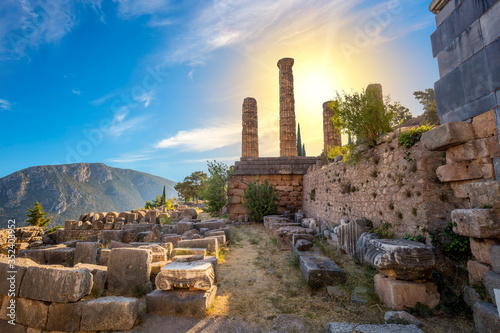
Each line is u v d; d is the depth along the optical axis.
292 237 9.44
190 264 5.29
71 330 4.04
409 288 4.26
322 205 13.33
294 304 4.91
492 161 3.86
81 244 7.43
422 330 3.47
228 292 5.59
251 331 3.99
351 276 5.76
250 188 19.02
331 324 3.73
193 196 64.44
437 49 4.93
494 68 3.77
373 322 4.02
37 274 4.27
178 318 4.42
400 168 6.17
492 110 3.83
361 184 8.41
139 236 11.55
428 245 4.52
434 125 5.65
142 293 5.28
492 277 3.46
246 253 9.32
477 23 4.05
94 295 4.91
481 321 3.41
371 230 7.12
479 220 3.56
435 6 4.87
